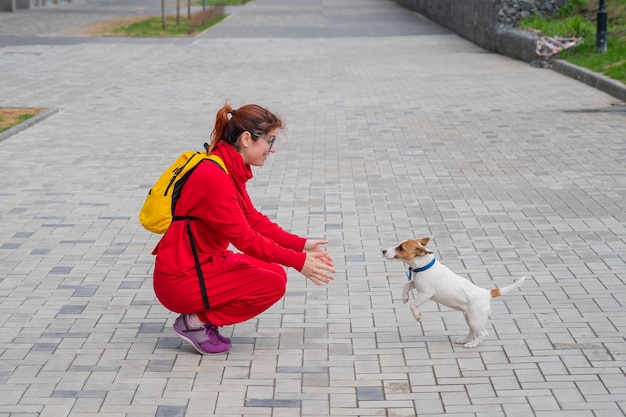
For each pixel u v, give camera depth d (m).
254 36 29.44
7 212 8.68
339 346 5.43
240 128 4.95
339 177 9.98
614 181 9.48
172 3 47.84
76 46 25.97
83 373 5.05
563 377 4.93
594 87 16.50
